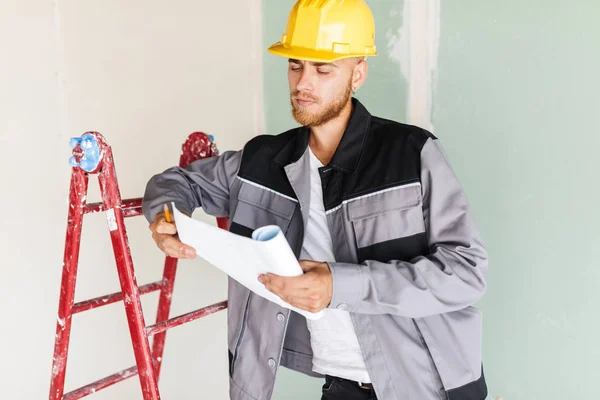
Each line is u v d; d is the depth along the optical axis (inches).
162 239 64.7
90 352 95.0
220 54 105.6
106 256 95.3
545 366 86.8
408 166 61.9
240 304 72.6
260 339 70.6
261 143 71.9
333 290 56.1
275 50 62.9
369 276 57.1
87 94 90.5
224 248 54.9
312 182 66.9
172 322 70.5
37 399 90.1
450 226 60.9
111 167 64.7
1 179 83.6
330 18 61.1
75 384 93.8
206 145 79.2
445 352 62.9
